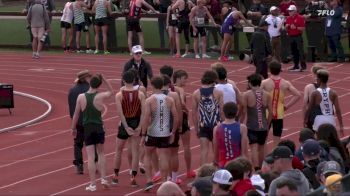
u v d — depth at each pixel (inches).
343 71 2064.5
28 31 2770.7
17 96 1951.3
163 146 1098.7
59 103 1845.5
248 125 1123.3
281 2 2447.1
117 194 1111.0
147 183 1110.4
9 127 1585.9
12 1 3585.1
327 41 2194.9
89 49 2512.3
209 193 747.4
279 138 1202.6
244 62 2226.9
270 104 1127.6
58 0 3383.4
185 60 2295.8
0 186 1180.5
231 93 1103.0
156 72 2127.2
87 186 1157.7
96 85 1105.4
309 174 851.4
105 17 2455.7
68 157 1342.3
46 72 2241.6
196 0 2418.8
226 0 2311.8
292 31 2043.6
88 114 1108.5
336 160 912.3
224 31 2223.2
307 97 1179.3
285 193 692.7
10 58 2476.6
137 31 2402.8
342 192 616.7
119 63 2315.5
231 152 1019.3
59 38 2684.5
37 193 1136.2
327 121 1161.4
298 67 2062.0
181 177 1180.5
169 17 2347.4
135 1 2373.3
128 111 1111.0
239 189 784.3
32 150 1403.8
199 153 1328.7
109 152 1357.0
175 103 1090.7
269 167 856.9
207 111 1102.4
